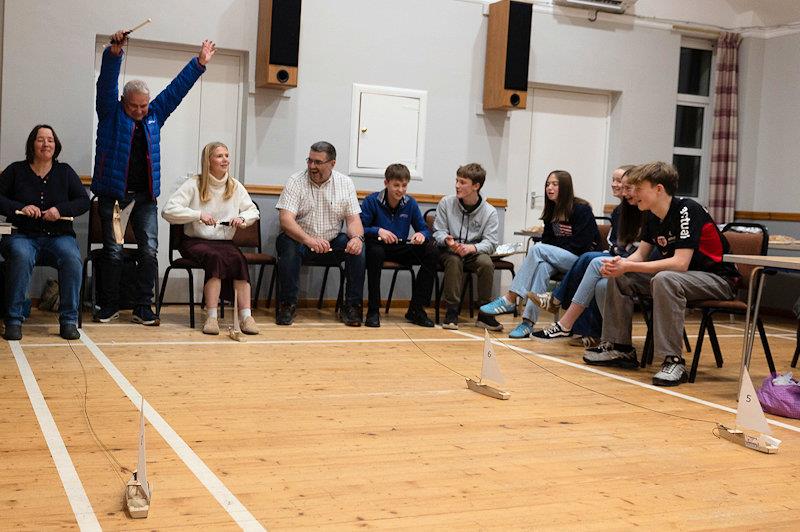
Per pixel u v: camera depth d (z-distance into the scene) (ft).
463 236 17.44
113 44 14.79
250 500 6.44
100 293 15.75
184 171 18.51
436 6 19.85
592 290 14.11
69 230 14.23
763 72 23.70
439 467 7.53
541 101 21.80
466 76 20.20
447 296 16.70
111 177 15.06
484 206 17.46
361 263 16.42
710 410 10.41
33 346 12.60
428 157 20.04
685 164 23.65
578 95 22.15
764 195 23.70
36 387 9.93
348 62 19.20
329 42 19.02
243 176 18.61
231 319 16.42
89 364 11.41
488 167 20.56
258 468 7.25
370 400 10.09
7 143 16.87
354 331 15.69
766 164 23.63
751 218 23.86
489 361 10.73
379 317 16.74
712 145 23.61
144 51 18.01
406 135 19.80
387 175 17.07
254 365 11.91
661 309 12.11
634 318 19.72
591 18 21.52
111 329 14.56
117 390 9.96
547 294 15.10
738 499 7.02
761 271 11.15
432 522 6.15
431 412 9.63
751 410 8.70
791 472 7.89
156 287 15.51
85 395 9.64
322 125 19.08
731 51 23.31
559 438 8.75
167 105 15.75
